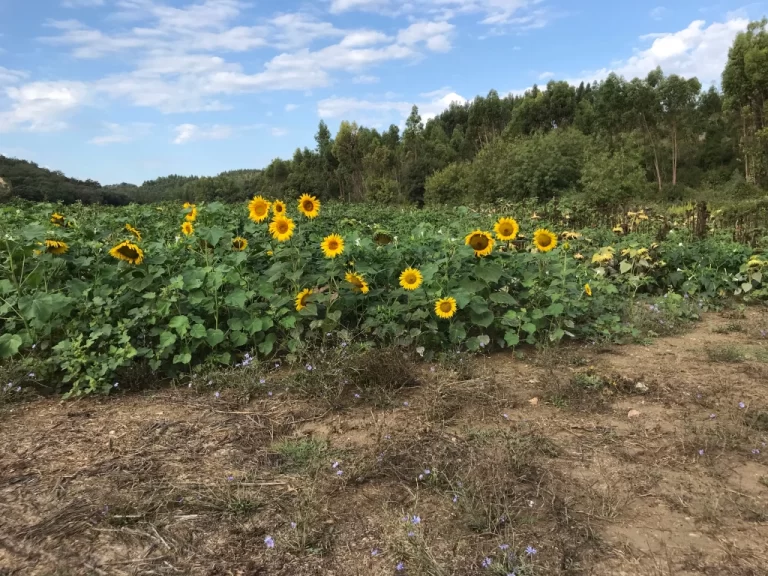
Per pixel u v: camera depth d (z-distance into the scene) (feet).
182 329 12.34
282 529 7.22
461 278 15.21
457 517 7.50
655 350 15.78
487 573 6.40
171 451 9.24
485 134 241.55
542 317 15.58
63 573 6.27
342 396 11.55
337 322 13.64
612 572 6.50
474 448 9.41
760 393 12.25
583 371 13.52
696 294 23.24
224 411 10.89
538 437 9.85
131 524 7.20
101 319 12.47
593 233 30.83
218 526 7.23
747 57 130.82
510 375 13.21
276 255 14.46
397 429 10.16
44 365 11.69
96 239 16.90
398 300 15.10
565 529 7.26
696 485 8.45
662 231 32.14
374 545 6.95
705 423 10.66
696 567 6.60
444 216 43.24
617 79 165.58
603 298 19.27
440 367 13.41
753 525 7.45
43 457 8.93
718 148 175.42
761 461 9.23
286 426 10.32
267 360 13.46
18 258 12.95
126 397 11.59
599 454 9.43
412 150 246.27
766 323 19.04
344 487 8.26
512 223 14.87
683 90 156.66
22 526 7.09
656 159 158.10
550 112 221.05
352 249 15.39
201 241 15.72
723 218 36.01
